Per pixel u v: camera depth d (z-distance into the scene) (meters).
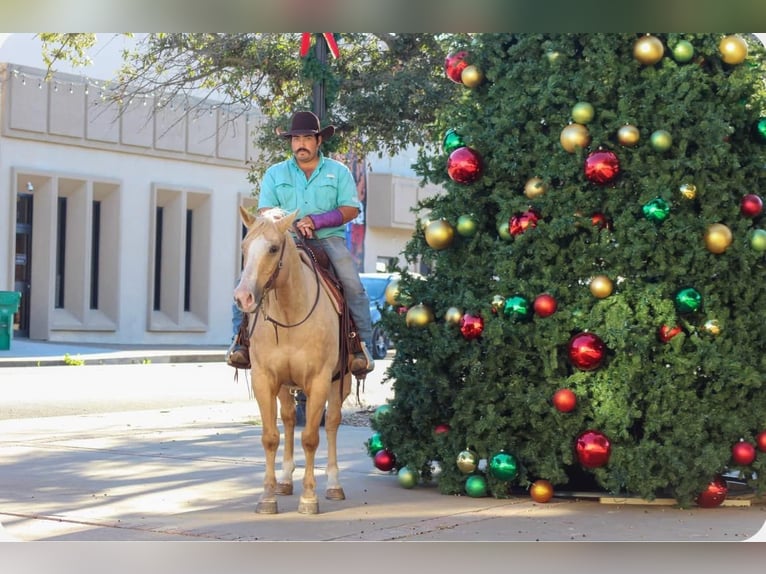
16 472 9.84
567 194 8.41
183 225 32.44
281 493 8.85
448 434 8.88
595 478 8.80
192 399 17.59
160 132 31.50
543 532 7.35
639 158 8.24
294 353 7.87
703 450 8.02
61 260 30.27
